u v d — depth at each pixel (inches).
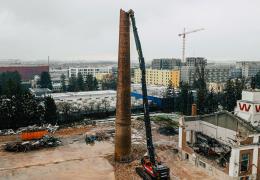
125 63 1640.0
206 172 1539.1
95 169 1614.2
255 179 1427.2
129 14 1587.1
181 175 1499.8
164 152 1889.8
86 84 5866.1
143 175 1481.3
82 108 3331.7
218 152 1608.0
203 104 3400.6
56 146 2047.2
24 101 2645.2
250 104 1615.4
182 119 1753.2
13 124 2541.8
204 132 1802.4
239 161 1375.5
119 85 1669.5
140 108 3570.4
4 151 1932.8
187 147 1706.4
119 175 1529.3
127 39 1621.6
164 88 4985.2
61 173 1556.3
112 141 2178.9
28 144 1962.4
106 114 3213.6
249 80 6752.0
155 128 2534.5
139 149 1926.7
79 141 2175.2
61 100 3570.4
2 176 1512.1
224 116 1637.6
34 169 1611.7
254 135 1405.0
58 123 2790.4
